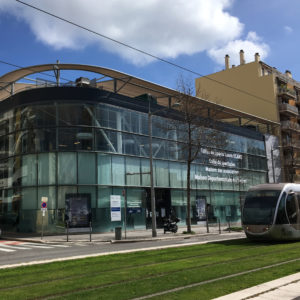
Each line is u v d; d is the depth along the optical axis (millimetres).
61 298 7203
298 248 15609
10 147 31688
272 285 7801
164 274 9750
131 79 33469
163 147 34906
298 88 62281
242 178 44031
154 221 25797
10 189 31188
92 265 11500
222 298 6723
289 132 56750
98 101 30328
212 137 34500
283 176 53469
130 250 15805
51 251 17359
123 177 31141
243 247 16453
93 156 29641
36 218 28922
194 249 15875
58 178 28922
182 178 36438
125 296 7293
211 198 39438
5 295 7574
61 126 29422
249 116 47469
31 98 30234
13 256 15555
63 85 32750
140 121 33250
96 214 29156
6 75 32125
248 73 57656
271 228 18203
